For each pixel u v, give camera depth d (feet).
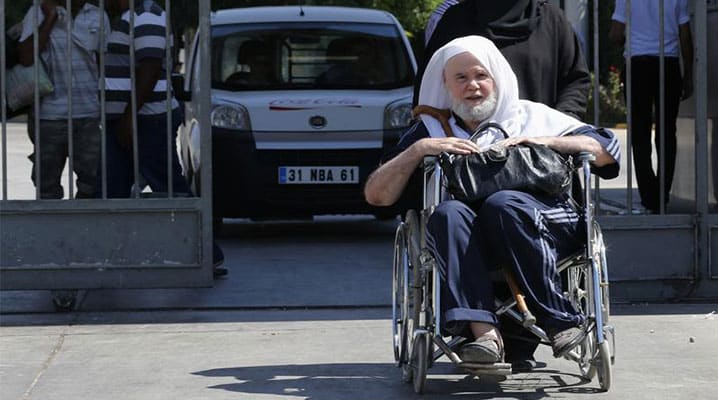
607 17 150.51
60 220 48.01
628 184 50.03
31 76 50.67
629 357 40.40
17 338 44.29
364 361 40.34
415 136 36.52
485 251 34.17
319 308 49.37
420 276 34.86
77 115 52.44
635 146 59.26
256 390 36.60
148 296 51.72
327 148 66.03
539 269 33.47
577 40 40.32
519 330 36.04
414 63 70.90
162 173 55.21
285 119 66.08
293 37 71.31
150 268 48.29
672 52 56.65
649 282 49.47
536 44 39.42
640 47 57.93
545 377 37.70
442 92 36.32
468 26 39.32
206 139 48.14
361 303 49.96
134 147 48.93
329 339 43.73
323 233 71.82
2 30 48.42
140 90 53.36
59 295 48.78
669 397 35.17
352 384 37.27
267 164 65.92
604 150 35.45
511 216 33.35
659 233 49.37
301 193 66.28
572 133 35.99
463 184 34.12
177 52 64.54
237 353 41.65
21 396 36.14
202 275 48.44
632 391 35.81
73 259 48.08
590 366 36.55
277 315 48.14
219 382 37.60
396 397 35.63
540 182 34.01
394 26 73.36
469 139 35.42
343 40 71.36
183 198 48.16
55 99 51.85
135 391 36.58
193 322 46.91
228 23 72.54
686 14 56.08
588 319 34.22
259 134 65.87
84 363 40.34
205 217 48.26
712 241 49.44
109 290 52.90
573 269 35.32
